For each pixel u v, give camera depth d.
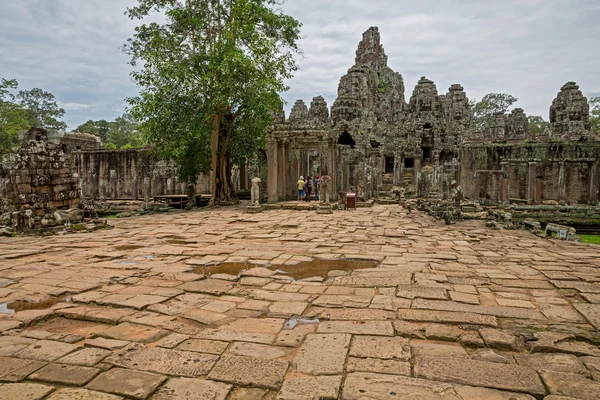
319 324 5.50
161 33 24.31
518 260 9.52
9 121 46.34
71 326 5.66
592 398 3.63
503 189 22.81
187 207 26.42
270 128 24.14
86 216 17.92
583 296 6.59
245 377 4.05
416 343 4.87
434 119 41.44
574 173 24.59
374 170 30.55
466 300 6.42
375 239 12.85
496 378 3.98
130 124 79.25
